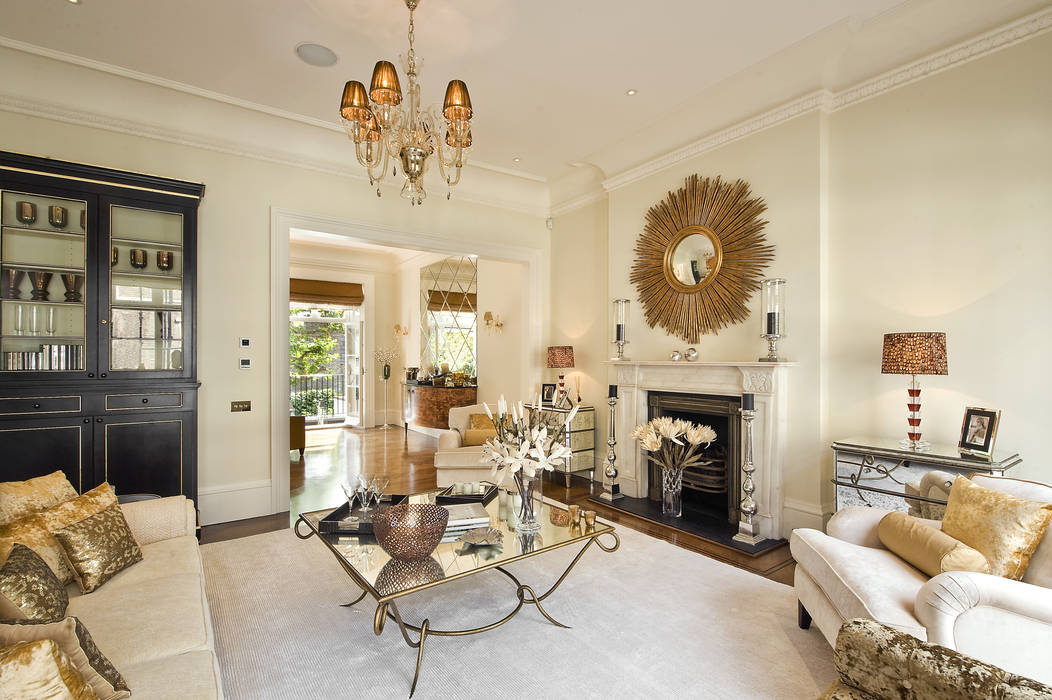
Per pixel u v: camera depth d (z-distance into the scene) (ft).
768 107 12.37
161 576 6.92
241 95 12.45
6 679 3.25
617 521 13.43
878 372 10.83
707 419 14.61
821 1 9.18
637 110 13.38
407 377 30.89
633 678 6.73
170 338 11.83
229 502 13.33
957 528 6.58
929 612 5.36
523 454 8.31
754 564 10.55
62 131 11.58
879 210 10.91
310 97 12.54
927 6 9.29
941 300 10.02
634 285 15.89
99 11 9.36
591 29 9.98
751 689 6.49
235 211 13.55
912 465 9.21
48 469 10.27
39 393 10.21
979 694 3.38
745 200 12.92
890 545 7.22
